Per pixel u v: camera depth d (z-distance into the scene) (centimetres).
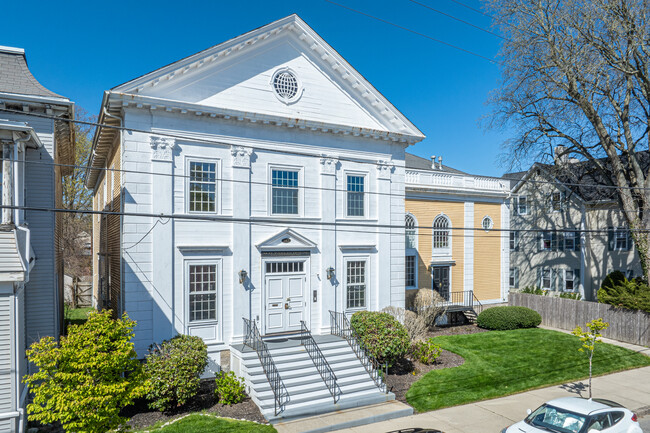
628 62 2309
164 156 1623
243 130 1772
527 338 2320
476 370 1822
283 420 1334
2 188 1288
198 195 1686
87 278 3969
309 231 1903
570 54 2319
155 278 1584
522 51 2494
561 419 1080
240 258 1733
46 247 1527
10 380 1111
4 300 1114
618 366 1973
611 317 2416
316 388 1491
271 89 1827
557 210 3506
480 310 2880
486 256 2969
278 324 1812
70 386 990
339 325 1923
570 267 3412
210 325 1670
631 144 2488
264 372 1497
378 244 2070
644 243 2447
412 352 1888
